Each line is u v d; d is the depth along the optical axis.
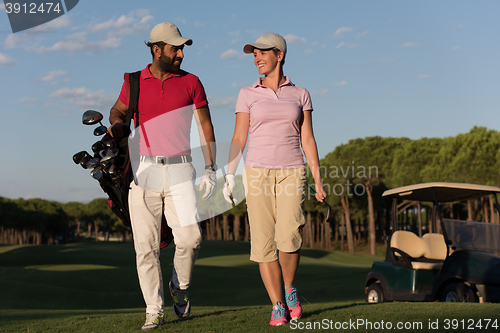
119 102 3.15
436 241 7.73
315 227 69.62
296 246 3.00
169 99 3.01
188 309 3.35
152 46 3.01
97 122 2.98
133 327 3.03
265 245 3.04
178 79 3.07
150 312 2.89
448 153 28.02
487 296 5.79
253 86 3.19
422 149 33.25
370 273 7.56
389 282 7.14
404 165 33.31
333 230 68.88
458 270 6.14
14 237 93.31
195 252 3.13
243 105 3.17
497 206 6.85
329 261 35.25
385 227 49.34
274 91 3.18
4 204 73.88
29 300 14.68
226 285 19.84
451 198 7.68
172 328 2.85
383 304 4.47
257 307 4.62
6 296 14.88
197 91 3.11
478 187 6.83
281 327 2.79
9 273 21.16
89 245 51.66
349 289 16.23
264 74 3.22
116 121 3.02
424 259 7.61
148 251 2.93
